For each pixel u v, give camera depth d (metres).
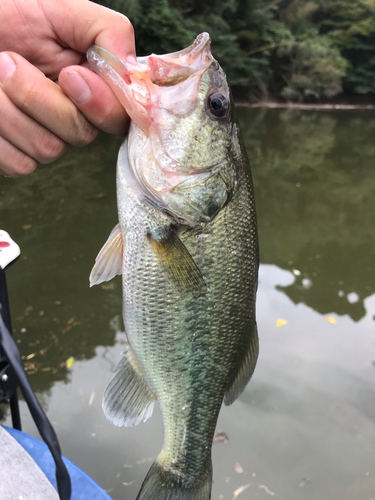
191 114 0.26
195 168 0.27
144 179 0.26
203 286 0.27
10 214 1.20
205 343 0.28
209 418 0.30
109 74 0.23
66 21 0.24
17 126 0.23
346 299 0.87
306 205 1.53
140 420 0.28
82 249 1.01
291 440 0.53
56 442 0.17
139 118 0.25
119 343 0.70
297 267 1.04
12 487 0.27
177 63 0.26
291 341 0.72
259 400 0.59
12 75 0.22
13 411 0.36
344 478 0.48
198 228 0.27
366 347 0.71
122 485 0.46
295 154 2.38
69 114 0.23
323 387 0.62
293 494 0.47
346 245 1.20
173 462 0.30
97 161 1.86
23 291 0.82
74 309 0.78
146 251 0.27
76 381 0.60
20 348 0.67
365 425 0.55
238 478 0.48
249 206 0.29
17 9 0.23
